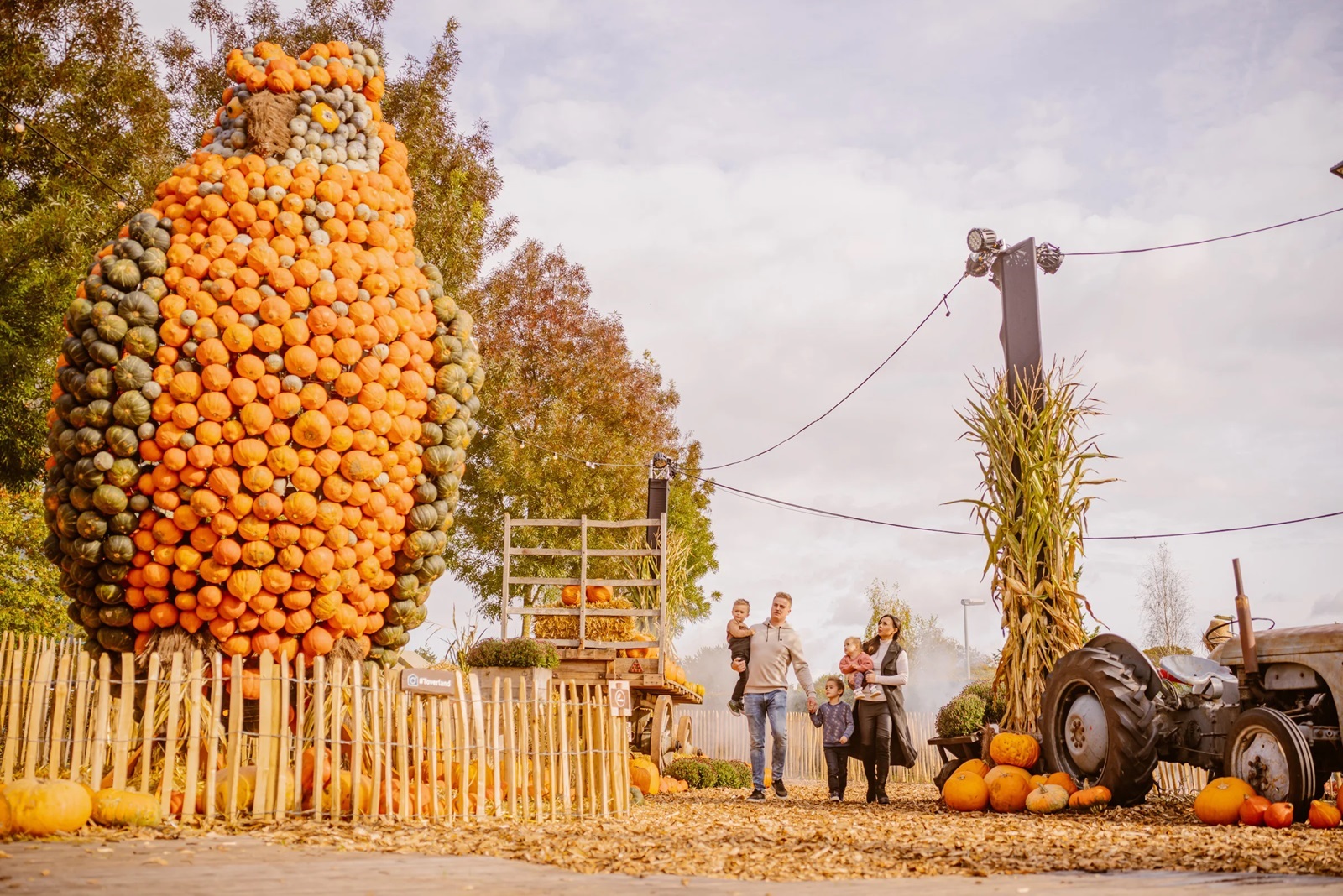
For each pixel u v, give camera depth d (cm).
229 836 490
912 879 406
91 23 1257
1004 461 908
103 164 1293
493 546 1875
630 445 2106
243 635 622
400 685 595
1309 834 570
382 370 646
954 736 956
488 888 362
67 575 620
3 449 1201
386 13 1518
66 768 604
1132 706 736
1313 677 681
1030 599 870
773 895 358
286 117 672
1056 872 428
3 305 1146
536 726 649
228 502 608
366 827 536
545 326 2106
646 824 617
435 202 1498
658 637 1201
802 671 970
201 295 611
